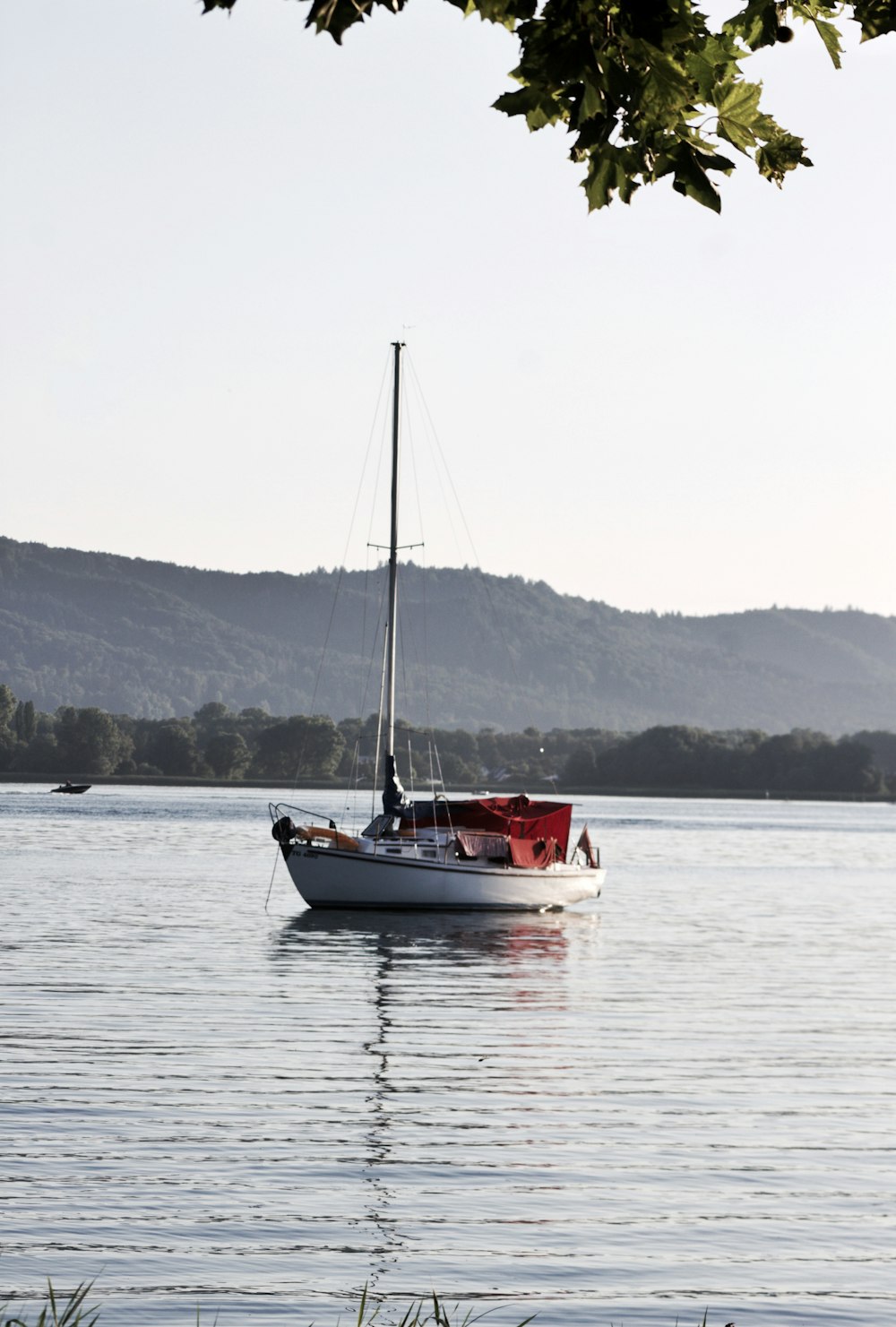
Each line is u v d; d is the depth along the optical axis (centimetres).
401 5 564
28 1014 3672
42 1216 2017
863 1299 1775
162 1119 2578
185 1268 1828
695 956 5275
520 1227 2028
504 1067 3111
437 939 5669
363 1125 2572
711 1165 2362
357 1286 1784
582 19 600
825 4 642
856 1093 2898
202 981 4353
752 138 629
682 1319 1698
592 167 635
